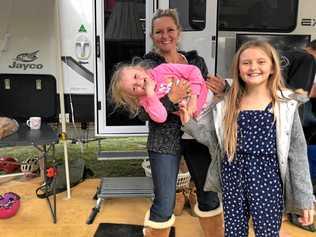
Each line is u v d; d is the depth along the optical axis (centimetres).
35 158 373
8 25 381
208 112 189
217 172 192
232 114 180
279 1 407
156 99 183
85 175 366
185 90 188
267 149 175
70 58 392
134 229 266
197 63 216
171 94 187
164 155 201
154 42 209
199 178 218
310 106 297
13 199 285
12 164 363
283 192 181
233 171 182
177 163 207
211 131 189
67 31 388
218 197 218
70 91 398
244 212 184
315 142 306
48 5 383
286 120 172
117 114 384
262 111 176
